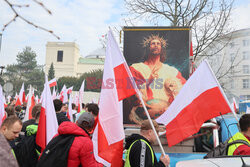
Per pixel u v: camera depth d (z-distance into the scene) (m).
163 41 5.26
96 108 4.71
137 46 5.30
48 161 2.79
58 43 124.50
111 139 3.21
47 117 3.72
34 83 82.38
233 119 5.02
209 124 4.63
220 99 3.50
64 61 123.44
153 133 3.19
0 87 5.05
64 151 2.80
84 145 2.85
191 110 3.56
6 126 2.77
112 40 3.52
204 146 4.86
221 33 13.74
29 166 3.46
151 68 5.22
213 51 14.91
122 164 3.39
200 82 3.62
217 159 2.45
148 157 2.89
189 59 5.18
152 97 5.18
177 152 4.31
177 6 14.50
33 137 3.56
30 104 7.60
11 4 1.43
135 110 5.18
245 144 2.90
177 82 5.15
